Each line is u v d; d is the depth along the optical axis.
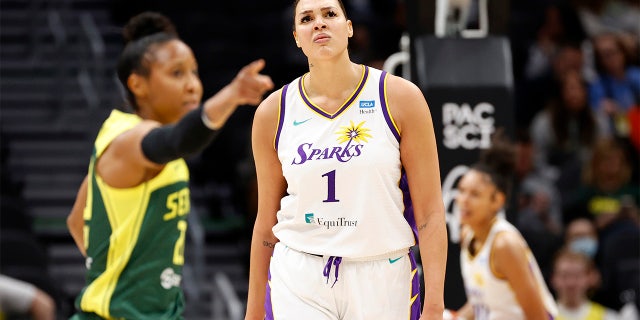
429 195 6.49
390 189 6.41
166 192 7.43
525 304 9.49
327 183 6.35
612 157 17.27
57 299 15.31
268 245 6.85
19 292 9.98
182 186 7.57
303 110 6.48
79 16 21.23
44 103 21.11
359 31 19.62
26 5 23.06
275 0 23.28
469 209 9.52
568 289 13.79
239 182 18.81
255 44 22.69
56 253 18.41
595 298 15.93
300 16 6.41
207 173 20.67
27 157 20.25
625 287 15.64
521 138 17.94
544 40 21.11
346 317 6.50
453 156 9.57
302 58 20.61
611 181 17.28
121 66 7.86
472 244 9.73
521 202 17.14
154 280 7.40
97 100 20.00
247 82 6.39
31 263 15.51
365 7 22.45
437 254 6.44
